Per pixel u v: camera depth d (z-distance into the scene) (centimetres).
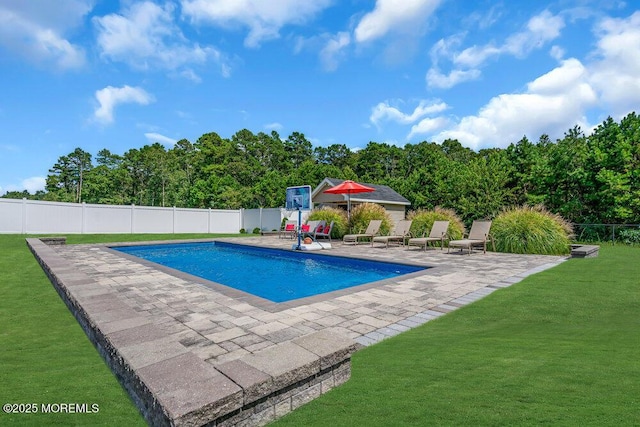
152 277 741
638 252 1138
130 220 2155
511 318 452
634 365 267
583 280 656
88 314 387
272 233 2200
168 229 2316
